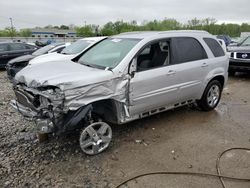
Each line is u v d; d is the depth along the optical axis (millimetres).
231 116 5438
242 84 8531
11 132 4520
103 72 3682
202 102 5508
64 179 3217
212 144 4148
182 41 4836
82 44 8867
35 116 3461
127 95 3918
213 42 5504
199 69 4996
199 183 3160
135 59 4000
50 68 3979
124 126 4797
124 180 3207
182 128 4754
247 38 10375
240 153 3877
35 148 3959
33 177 3248
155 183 3152
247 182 3188
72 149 3932
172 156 3768
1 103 6277
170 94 4578
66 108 3301
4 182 3143
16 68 8516
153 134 4484
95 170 3410
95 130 3775
